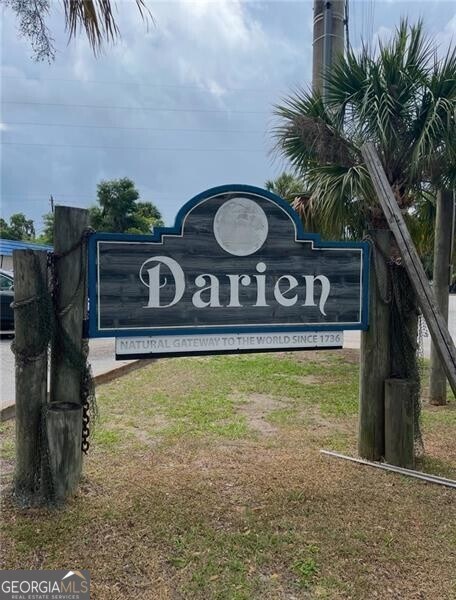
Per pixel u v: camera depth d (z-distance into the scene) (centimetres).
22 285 277
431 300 341
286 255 328
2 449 365
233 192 315
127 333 297
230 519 268
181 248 305
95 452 362
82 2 301
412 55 515
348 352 855
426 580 220
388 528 262
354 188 522
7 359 748
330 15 710
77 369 289
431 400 532
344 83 538
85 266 289
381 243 351
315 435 412
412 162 509
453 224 512
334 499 294
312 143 572
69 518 263
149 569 225
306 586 215
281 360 768
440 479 322
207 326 312
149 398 523
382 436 355
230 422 444
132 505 280
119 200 2983
